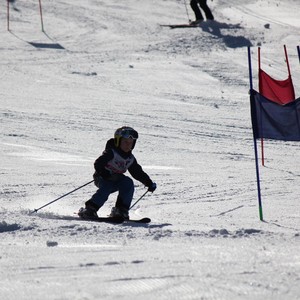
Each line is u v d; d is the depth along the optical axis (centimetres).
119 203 2861
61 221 2559
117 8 16675
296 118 3181
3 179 4056
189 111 7850
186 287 1225
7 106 7544
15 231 2277
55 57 11831
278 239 2033
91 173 4375
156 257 1616
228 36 13962
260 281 1274
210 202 3453
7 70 10400
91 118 7025
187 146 5784
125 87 9494
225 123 7181
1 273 1449
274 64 11725
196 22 14975
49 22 14925
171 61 11794
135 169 2894
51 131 6188
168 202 3450
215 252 1684
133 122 6906
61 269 1475
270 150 5806
